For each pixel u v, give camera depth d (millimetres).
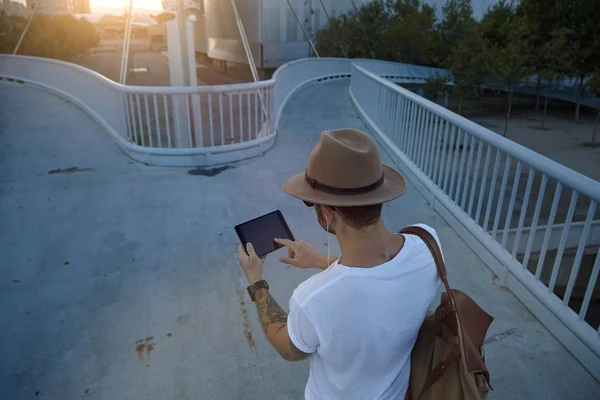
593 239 10250
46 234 4535
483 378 1154
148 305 3354
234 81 41156
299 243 1592
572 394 2467
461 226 4281
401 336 1103
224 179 6102
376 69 30859
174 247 4246
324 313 1025
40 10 39312
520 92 50812
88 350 2887
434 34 44906
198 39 55375
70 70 11555
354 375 1116
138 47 86188
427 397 1191
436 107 4910
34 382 2627
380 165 1102
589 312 9641
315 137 8609
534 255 9719
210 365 2758
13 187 5879
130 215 4977
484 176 3844
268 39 34031
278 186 5836
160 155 6641
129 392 2559
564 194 15273
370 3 45500
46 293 3510
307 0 36594
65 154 7352
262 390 2570
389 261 1074
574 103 43219
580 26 34656
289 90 13648
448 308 1154
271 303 1325
